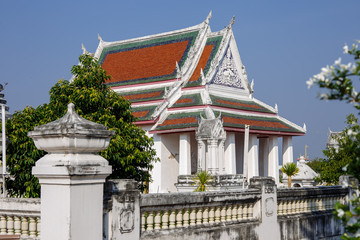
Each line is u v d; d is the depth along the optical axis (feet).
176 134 161.48
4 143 75.61
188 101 160.04
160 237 41.32
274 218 54.03
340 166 104.32
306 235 58.85
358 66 25.05
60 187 34.06
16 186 80.07
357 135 29.27
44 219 35.06
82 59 87.76
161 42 186.91
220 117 140.26
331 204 65.36
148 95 169.78
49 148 34.83
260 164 186.91
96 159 35.35
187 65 171.12
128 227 38.73
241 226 49.47
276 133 166.20
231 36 175.32
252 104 176.35
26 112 81.20
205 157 140.15
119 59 193.57
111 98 85.66
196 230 44.57
